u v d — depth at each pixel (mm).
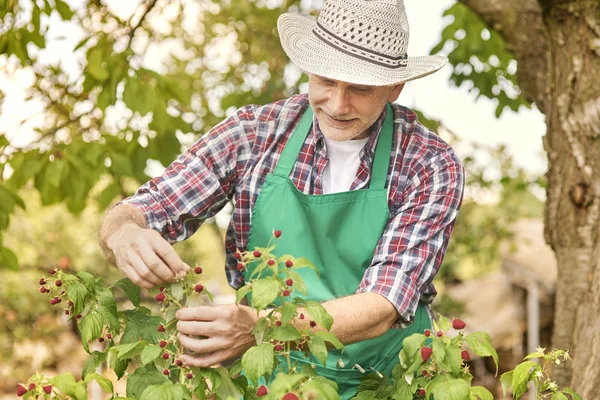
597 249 2371
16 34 3617
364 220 1843
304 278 1843
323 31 1769
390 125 1908
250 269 1855
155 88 3604
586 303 2348
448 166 1851
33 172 3641
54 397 1462
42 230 7734
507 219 7133
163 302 1532
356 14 1724
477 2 2836
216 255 11609
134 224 1648
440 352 1473
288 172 1877
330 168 1908
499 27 2801
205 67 6008
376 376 1775
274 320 1450
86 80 3793
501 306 9719
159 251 1521
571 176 2438
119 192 3945
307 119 1915
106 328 1672
